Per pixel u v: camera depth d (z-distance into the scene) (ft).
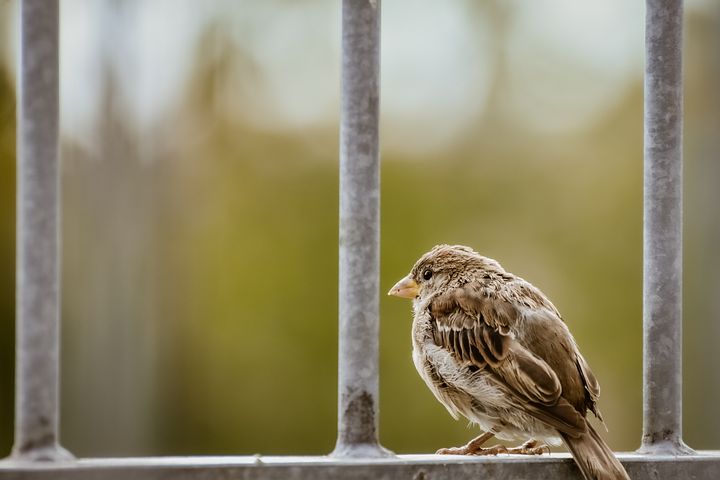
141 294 54.65
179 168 56.65
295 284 54.70
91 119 54.90
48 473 11.00
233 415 53.21
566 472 14.16
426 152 56.59
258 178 57.00
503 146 57.11
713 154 54.49
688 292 53.16
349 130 12.94
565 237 55.36
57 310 11.86
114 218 54.90
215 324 54.54
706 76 55.98
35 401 11.67
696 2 56.34
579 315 53.72
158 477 11.30
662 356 14.33
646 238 14.48
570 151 56.95
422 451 48.88
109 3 54.60
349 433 12.71
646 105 14.52
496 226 55.62
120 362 53.78
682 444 14.35
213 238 55.98
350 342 12.77
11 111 50.37
